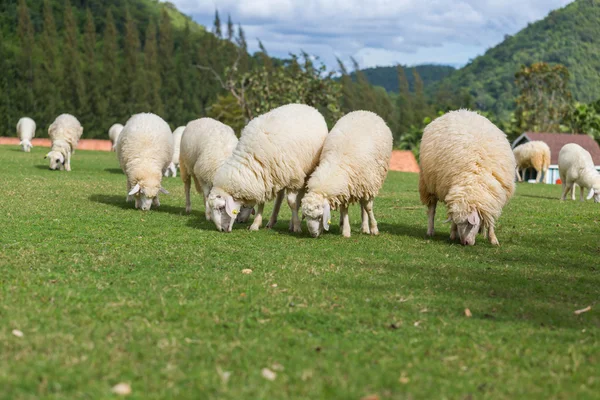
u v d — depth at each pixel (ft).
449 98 463.01
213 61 344.49
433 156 32.07
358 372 13.74
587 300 21.13
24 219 33.50
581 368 14.53
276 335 16.10
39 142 184.03
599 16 614.75
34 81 263.70
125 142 40.73
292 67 132.87
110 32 362.33
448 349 15.58
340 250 28.71
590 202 65.05
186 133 38.24
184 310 17.81
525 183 116.47
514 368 14.51
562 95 260.21
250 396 12.37
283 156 31.32
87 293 19.26
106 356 14.05
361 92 364.79
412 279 23.12
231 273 23.04
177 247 27.66
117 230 31.65
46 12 341.41
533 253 29.78
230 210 31.73
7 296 18.26
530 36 621.72
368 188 31.91
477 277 23.99
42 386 12.42
